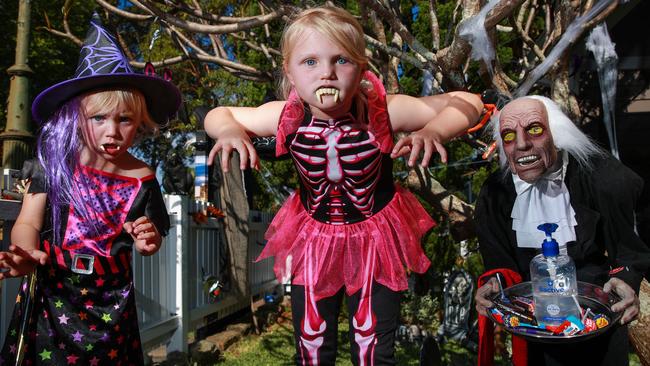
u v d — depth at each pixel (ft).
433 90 12.42
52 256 6.57
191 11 11.87
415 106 6.36
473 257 19.04
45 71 49.29
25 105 17.60
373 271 6.31
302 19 5.73
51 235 6.64
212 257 20.30
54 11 47.88
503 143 6.78
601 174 6.72
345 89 5.66
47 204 6.68
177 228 16.39
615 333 6.82
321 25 5.53
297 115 6.27
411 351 17.26
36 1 46.16
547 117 6.64
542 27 19.65
